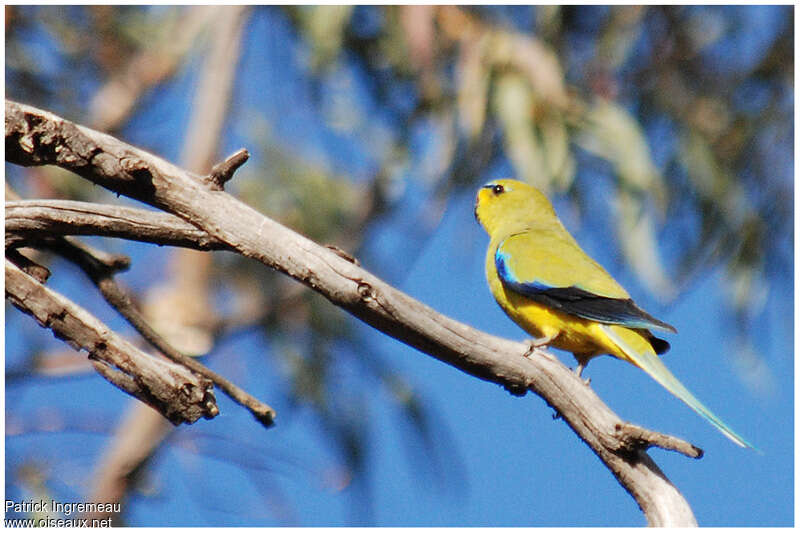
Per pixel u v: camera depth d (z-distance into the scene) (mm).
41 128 6555
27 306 6469
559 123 12727
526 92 12789
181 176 6621
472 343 6555
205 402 6531
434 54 13594
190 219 6660
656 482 6414
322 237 15445
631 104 14750
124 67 15281
